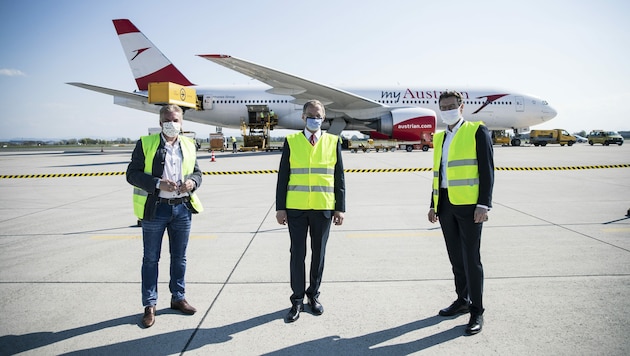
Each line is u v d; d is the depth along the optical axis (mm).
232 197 8555
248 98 24406
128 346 2537
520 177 11219
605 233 5133
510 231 5293
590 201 7473
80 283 3619
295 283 3010
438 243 4859
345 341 2580
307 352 2441
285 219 3158
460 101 3047
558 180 10539
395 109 23750
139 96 21531
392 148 29062
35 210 7262
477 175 2932
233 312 3037
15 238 5227
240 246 4805
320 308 2998
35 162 20328
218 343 2564
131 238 5227
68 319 2912
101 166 17125
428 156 19969
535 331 2646
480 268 2814
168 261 4344
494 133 35281
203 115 24828
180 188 3004
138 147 3068
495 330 2682
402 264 4078
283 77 19531
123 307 3129
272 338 2627
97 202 8141
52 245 4883
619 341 2484
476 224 2885
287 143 3160
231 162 17703
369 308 3078
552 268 3840
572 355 2340
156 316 2990
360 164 15570
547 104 24703
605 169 13180
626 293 3225
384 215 6512
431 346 2506
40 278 3740
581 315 2855
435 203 3174
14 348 2496
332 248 4676
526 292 3285
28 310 3055
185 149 3229
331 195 3121
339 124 24797
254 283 3613
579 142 46062
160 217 3010
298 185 3080
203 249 4676
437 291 3393
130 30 23797
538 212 6516
